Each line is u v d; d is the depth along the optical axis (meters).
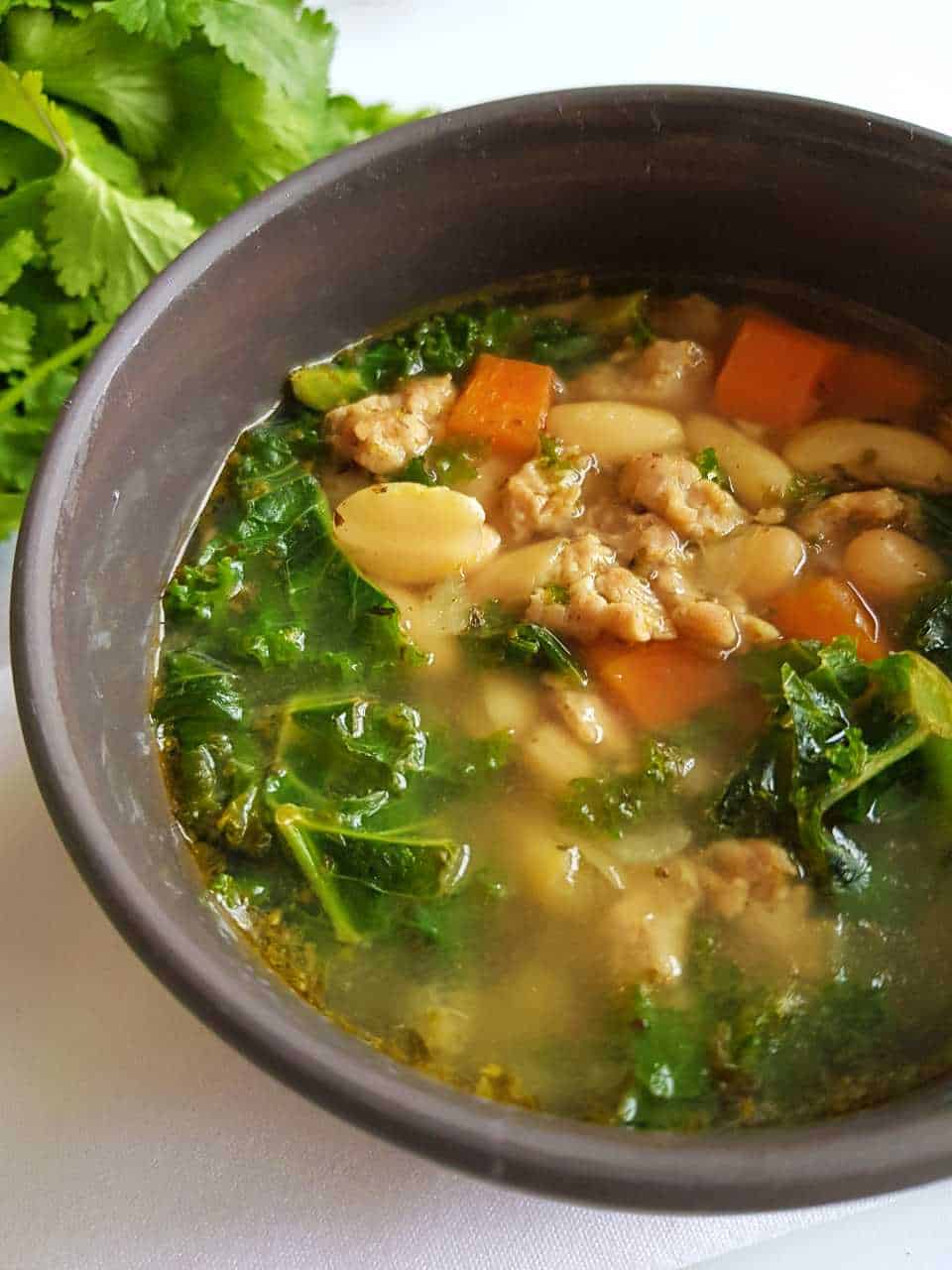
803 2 0.30
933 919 0.18
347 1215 0.18
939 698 0.19
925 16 0.29
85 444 0.19
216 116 0.25
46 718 0.17
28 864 0.20
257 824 0.19
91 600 0.19
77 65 0.25
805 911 0.18
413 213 0.22
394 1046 0.18
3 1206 0.18
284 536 0.21
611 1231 0.18
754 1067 0.17
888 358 0.23
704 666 0.20
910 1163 0.15
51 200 0.25
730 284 0.24
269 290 0.21
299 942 0.18
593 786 0.19
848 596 0.21
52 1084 0.19
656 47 0.29
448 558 0.21
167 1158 0.18
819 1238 0.18
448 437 0.22
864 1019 0.18
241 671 0.20
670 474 0.22
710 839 0.19
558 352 0.23
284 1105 0.19
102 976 0.19
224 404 0.22
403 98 0.28
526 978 0.18
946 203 0.21
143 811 0.19
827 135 0.21
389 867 0.19
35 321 0.24
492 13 0.30
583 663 0.20
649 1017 0.18
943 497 0.22
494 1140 0.15
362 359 0.23
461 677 0.20
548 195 0.22
